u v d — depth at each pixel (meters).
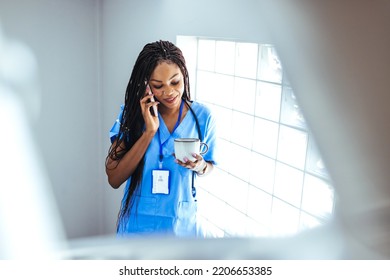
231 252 1.27
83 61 2.65
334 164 0.94
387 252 0.85
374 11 0.83
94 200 2.88
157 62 1.55
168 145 1.61
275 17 1.13
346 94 0.90
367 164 0.87
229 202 2.00
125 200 1.69
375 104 0.85
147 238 1.59
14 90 2.45
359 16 0.86
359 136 0.88
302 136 1.59
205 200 2.14
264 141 1.79
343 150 0.91
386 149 0.83
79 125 2.73
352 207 0.90
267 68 1.74
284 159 1.68
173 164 1.61
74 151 2.75
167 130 1.62
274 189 1.74
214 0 1.48
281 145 1.70
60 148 2.69
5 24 2.35
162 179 1.60
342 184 0.92
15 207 2.56
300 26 1.03
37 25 2.46
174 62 1.57
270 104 1.75
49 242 2.65
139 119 1.63
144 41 2.08
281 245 1.09
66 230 2.77
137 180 1.64
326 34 0.95
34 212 2.64
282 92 1.67
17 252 2.53
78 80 2.66
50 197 2.69
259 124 1.81
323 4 0.95
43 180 2.65
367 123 0.86
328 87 0.95
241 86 1.89
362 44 0.86
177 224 1.61
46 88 2.56
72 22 2.56
